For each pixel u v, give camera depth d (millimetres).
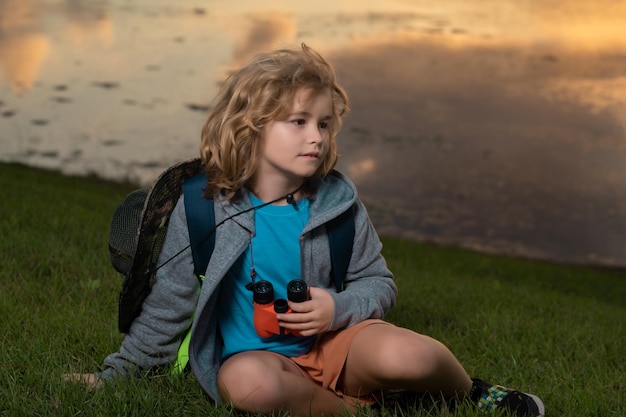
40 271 5184
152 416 2781
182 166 2818
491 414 2824
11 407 2826
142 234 2723
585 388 3434
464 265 15734
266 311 2678
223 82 2807
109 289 4863
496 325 4816
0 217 7219
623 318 6645
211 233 2766
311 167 2709
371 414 2756
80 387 2930
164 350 2971
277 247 2822
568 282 15680
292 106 2650
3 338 3656
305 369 2867
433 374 2670
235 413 2742
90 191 18594
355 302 2783
